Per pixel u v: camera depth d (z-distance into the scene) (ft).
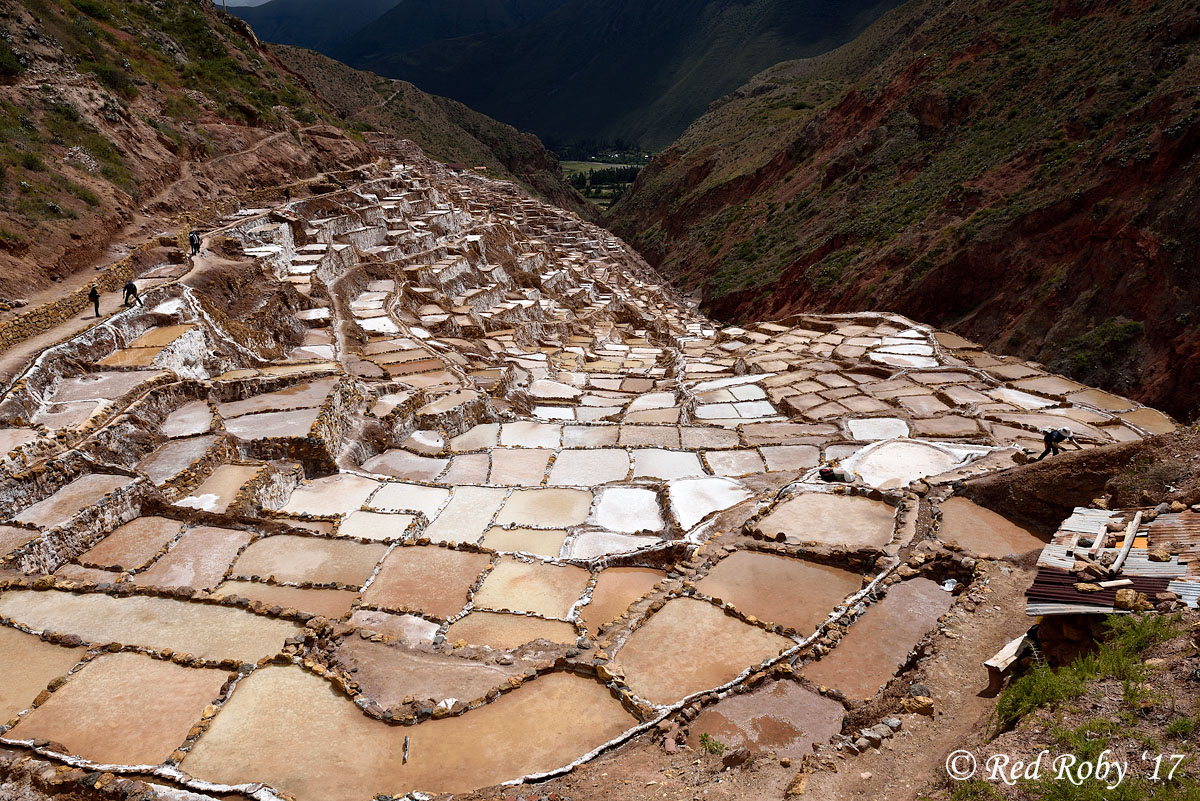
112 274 97.04
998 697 32.27
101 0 193.57
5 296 84.12
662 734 36.19
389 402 92.43
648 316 228.63
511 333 152.05
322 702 39.60
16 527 55.47
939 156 240.73
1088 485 49.11
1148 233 150.00
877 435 88.74
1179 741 24.66
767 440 86.33
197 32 222.28
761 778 31.24
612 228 496.64
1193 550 34.76
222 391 82.64
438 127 519.19
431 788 33.78
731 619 45.93
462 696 39.65
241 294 111.34
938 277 189.37
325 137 225.56
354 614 49.39
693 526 61.05
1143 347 144.46
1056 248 171.63
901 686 36.45
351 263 157.58
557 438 90.99
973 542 50.67
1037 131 201.16
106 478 63.05
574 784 32.65
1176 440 45.65
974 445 77.71
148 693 40.47
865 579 48.42
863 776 29.63
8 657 43.57
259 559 56.70
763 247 290.97
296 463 73.20
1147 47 187.62
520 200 389.60
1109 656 29.71
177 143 154.61
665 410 107.65
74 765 35.17
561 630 48.06
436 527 63.26
